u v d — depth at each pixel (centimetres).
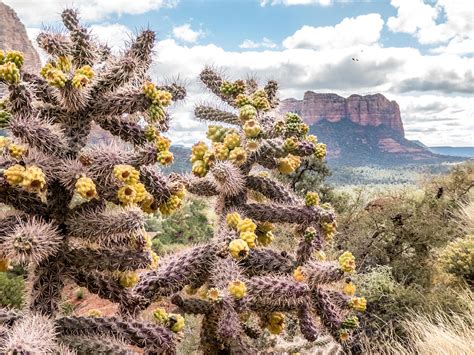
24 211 145
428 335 348
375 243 535
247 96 238
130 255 152
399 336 386
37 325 129
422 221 544
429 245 521
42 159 143
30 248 129
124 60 158
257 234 240
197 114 253
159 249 672
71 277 156
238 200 227
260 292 197
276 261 222
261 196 253
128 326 161
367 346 361
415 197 756
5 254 133
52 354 134
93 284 161
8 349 115
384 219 555
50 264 150
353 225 565
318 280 201
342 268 201
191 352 309
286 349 290
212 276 204
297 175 572
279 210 221
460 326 374
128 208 149
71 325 153
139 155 154
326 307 211
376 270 487
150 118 162
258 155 226
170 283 193
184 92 198
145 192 152
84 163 147
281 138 230
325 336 297
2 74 135
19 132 138
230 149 219
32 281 157
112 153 150
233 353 195
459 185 796
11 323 141
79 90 149
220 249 205
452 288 476
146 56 174
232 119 248
